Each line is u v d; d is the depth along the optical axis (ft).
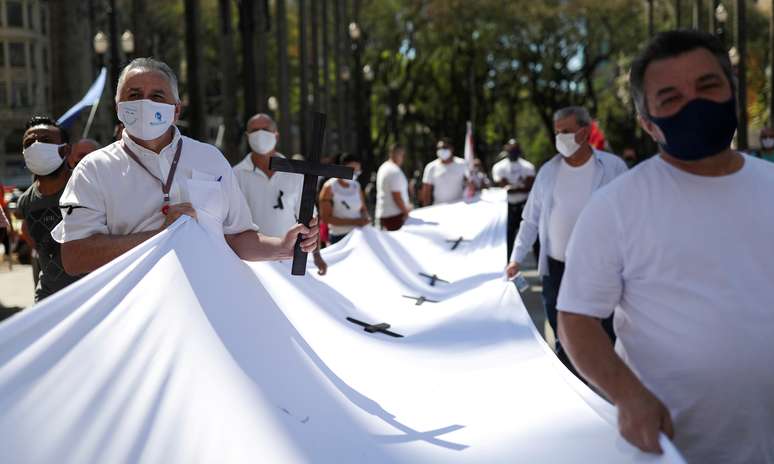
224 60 79.15
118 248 11.07
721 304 7.76
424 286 22.48
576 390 9.66
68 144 16.15
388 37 177.47
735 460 7.93
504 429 9.06
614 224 8.05
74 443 6.71
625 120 166.81
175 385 7.80
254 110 80.23
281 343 10.19
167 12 154.71
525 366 11.19
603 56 173.06
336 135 147.23
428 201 42.04
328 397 9.64
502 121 211.00
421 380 11.20
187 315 8.79
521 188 45.93
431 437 9.09
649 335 8.13
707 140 7.68
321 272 19.61
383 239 24.70
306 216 11.62
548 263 19.89
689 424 8.04
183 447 7.25
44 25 193.16
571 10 163.84
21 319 7.21
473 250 27.25
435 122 196.95
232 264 10.59
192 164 12.13
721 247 7.75
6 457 6.36
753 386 7.75
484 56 179.22
